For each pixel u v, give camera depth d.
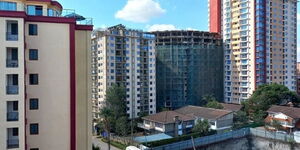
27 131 30.94
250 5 120.06
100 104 97.31
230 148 69.06
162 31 120.88
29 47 30.92
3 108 29.00
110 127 78.19
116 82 96.81
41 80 31.38
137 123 88.69
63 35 32.09
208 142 65.25
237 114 88.38
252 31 119.50
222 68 130.75
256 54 119.19
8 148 29.17
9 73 29.09
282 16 127.31
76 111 34.34
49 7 34.47
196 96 120.38
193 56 120.38
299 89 146.25
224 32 130.62
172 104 117.50
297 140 64.12
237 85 125.12
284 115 83.25
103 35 95.62
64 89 32.19
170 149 59.38
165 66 119.19
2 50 28.84
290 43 130.62
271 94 100.62
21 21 29.34
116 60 96.94
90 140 35.00
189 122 81.69
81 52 34.69
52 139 31.81
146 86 103.38
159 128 79.31
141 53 102.12
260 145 70.62
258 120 89.38
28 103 30.98
